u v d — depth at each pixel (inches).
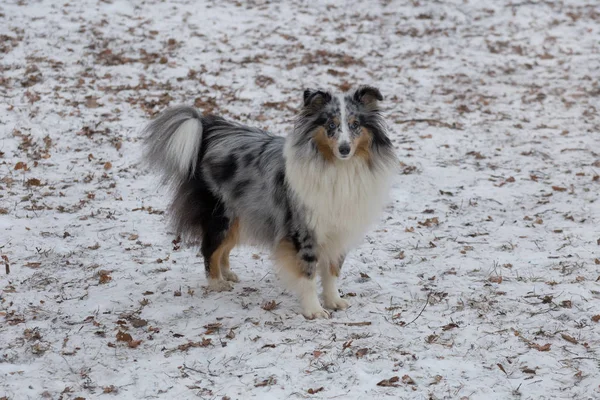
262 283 378.6
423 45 848.9
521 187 513.0
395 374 275.0
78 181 500.1
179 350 298.7
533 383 267.6
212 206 365.1
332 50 815.7
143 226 441.1
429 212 472.4
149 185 501.0
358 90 321.1
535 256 399.5
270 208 342.6
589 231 435.2
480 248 414.6
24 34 776.9
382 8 949.2
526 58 822.5
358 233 338.0
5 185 485.1
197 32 832.3
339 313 340.2
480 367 280.4
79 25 816.9
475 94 715.4
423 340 303.9
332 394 261.9
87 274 377.7
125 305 344.2
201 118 376.8
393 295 355.3
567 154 576.4
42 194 476.1
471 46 852.0
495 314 328.2
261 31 854.5
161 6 898.1
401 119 647.8
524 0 991.0
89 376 278.4
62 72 693.9
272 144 350.3
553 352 291.6
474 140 605.0
